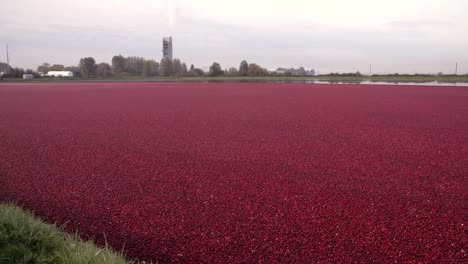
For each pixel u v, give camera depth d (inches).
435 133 318.0
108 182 181.6
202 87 1259.2
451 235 122.3
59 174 195.5
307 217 137.9
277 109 519.8
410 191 165.5
